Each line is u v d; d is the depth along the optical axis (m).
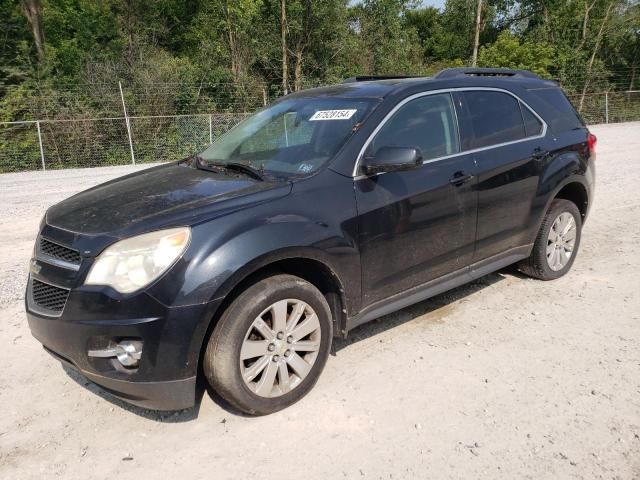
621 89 33.41
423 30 46.75
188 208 3.08
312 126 3.92
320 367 3.39
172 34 32.88
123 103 18.12
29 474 2.79
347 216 3.42
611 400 3.26
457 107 4.25
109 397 3.45
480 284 5.18
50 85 19.39
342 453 2.87
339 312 3.58
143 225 2.94
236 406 3.11
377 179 3.62
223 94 21.91
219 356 2.98
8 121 17.84
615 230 6.95
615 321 4.31
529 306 4.64
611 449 2.84
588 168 5.23
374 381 3.54
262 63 27.30
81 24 27.44
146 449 2.96
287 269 3.37
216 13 27.48
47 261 3.11
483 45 40.06
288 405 3.27
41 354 3.99
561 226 5.12
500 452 2.84
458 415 3.16
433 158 3.99
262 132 4.24
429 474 2.70
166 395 2.89
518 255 4.79
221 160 4.09
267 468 2.78
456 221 4.07
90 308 2.83
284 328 3.18
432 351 3.91
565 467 2.72
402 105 3.90
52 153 18.00
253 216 3.08
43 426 3.17
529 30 38.97
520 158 4.54
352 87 4.28
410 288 3.93
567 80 30.83
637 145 16.64
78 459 2.89
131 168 16.72
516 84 4.86
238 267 2.91
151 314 2.78
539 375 3.56
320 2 26.56
